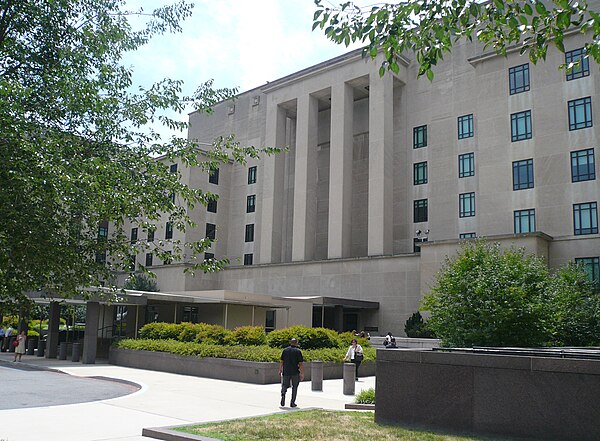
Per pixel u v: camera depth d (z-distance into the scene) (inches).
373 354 1050.7
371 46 337.4
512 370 383.9
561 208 1427.2
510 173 1526.8
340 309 1610.5
